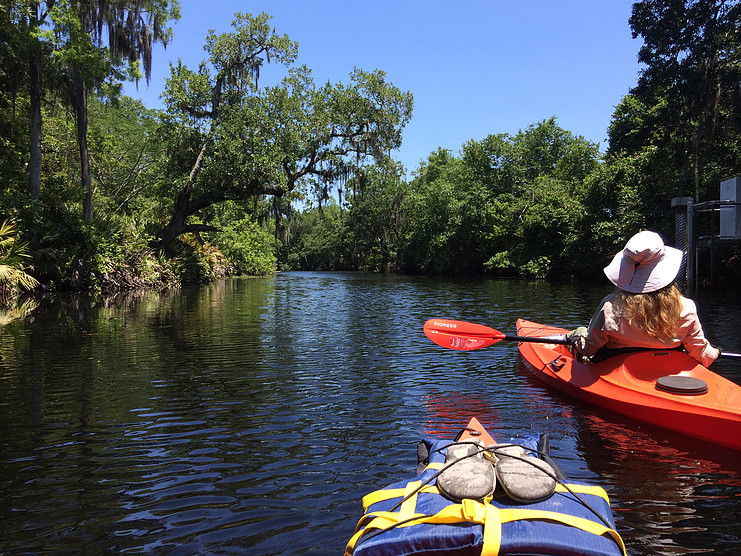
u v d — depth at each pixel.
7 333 10.11
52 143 25.20
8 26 19.16
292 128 25.58
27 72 21.12
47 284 20.19
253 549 2.57
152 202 29.70
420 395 5.48
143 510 3.01
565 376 5.47
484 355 7.62
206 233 37.44
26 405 5.22
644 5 21.44
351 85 26.66
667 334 4.39
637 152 25.92
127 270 23.19
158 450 3.97
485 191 42.78
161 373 6.64
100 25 21.30
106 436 4.30
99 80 21.12
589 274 29.80
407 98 26.92
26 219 19.53
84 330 10.55
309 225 81.88
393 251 56.19
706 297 16.39
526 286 24.66
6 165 20.83
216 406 5.16
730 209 17.58
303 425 4.54
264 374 6.56
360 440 4.14
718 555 2.46
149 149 32.41
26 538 2.71
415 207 50.25
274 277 42.81
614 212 28.05
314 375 6.48
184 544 2.63
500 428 4.36
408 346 8.49
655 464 3.57
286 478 3.42
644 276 4.40
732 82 19.25
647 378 4.50
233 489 3.27
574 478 3.36
